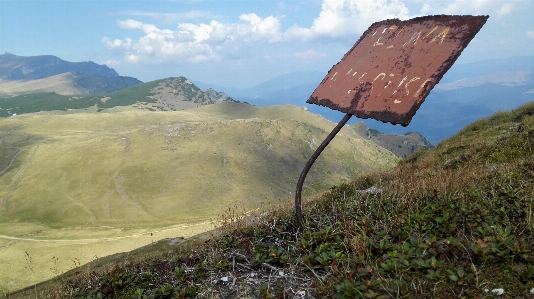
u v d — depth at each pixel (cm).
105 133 15062
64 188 10044
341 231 437
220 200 9931
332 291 305
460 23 370
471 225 382
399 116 349
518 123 1406
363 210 545
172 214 8819
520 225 366
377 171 1398
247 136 14125
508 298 254
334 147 15712
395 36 446
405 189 638
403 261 310
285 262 387
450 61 347
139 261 636
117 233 7031
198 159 11888
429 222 418
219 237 597
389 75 402
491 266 297
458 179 659
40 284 912
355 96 425
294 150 14138
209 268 426
